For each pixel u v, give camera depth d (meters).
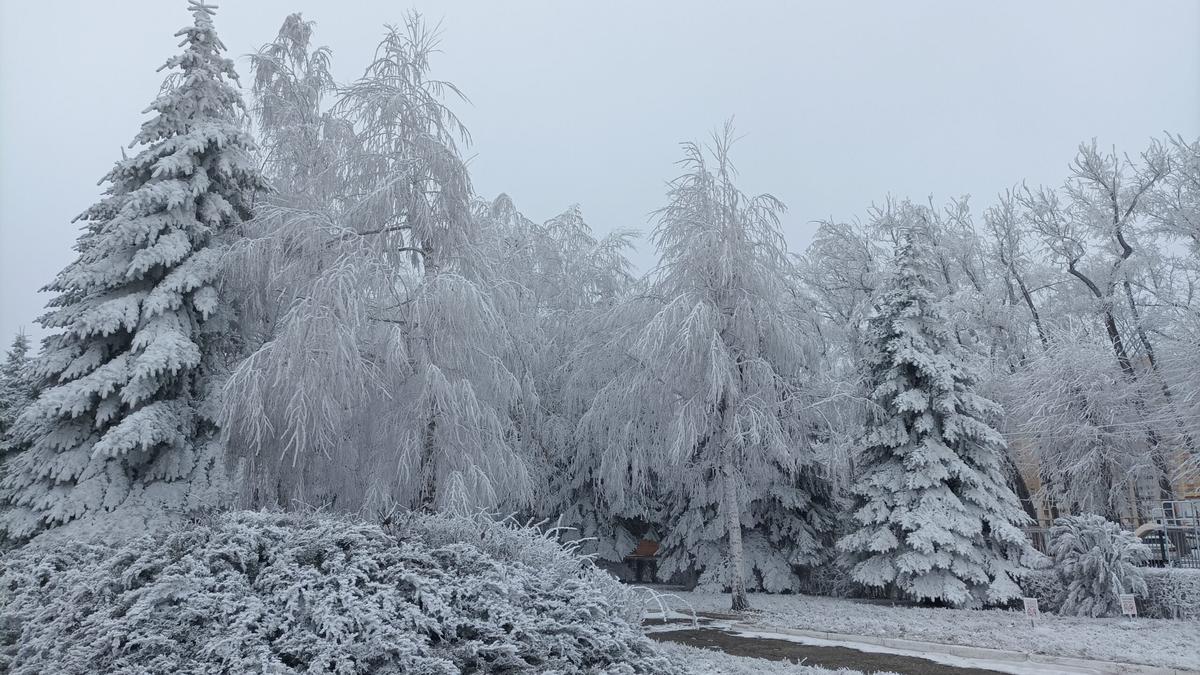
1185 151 23.83
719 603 17.38
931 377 18.12
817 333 17.95
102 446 12.02
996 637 11.91
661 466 17.67
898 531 17.80
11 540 13.05
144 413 12.70
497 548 8.23
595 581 8.49
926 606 16.70
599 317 18.75
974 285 27.03
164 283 13.79
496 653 6.21
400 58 15.17
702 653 10.70
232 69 16.39
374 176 14.65
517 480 14.66
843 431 17.72
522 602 7.09
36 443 13.51
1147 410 23.16
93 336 13.84
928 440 17.88
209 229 14.77
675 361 15.95
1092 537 15.20
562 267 21.94
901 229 20.25
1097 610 14.41
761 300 16.38
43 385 14.38
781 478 20.09
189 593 6.42
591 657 6.73
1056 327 25.08
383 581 6.76
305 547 7.03
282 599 6.33
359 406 13.16
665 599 17.95
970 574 16.41
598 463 21.02
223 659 5.88
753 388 16.20
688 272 16.48
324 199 15.10
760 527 21.11
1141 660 9.94
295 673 5.66
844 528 20.27
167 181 14.63
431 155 14.57
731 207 16.56
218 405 13.91
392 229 14.34
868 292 26.09
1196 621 13.30
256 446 13.01
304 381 12.17
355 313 12.71
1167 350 22.59
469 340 13.73
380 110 14.77
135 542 7.59
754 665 9.91
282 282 13.98
